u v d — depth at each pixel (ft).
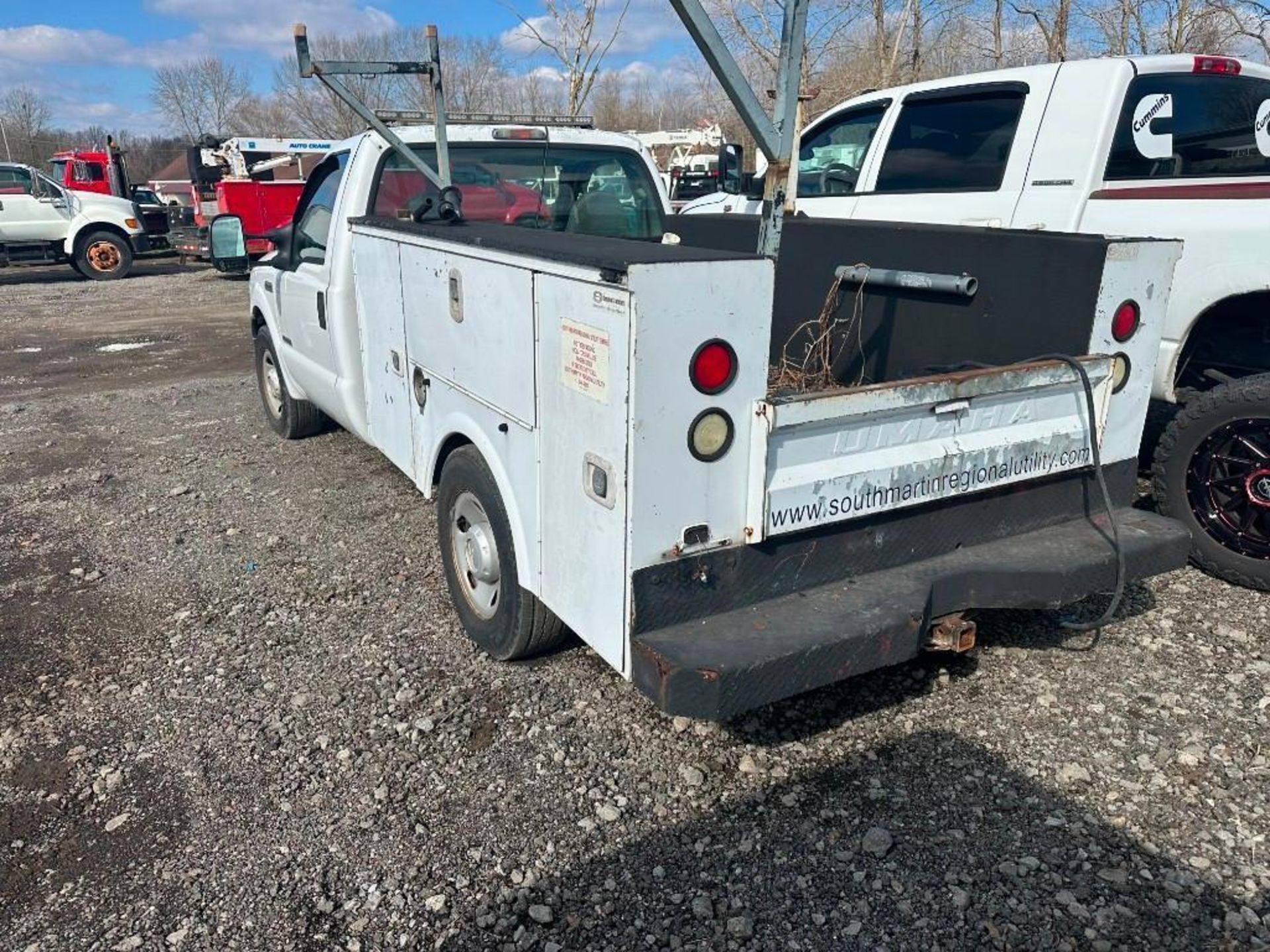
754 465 8.11
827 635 8.20
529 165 16.87
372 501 17.80
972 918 7.80
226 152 67.46
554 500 9.12
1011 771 9.58
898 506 9.07
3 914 8.20
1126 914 7.79
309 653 12.30
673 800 9.30
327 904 8.18
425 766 9.92
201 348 36.27
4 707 11.30
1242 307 14.19
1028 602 9.60
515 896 8.20
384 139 14.92
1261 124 16.37
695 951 7.60
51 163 93.91
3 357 35.29
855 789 9.39
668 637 8.14
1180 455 13.28
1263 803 9.04
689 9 7.31
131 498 18.51
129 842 9.01
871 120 19.19
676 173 54.13
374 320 14.02
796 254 14.08
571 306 8.19
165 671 12.00
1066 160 15.39
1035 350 10.80
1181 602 12.89
